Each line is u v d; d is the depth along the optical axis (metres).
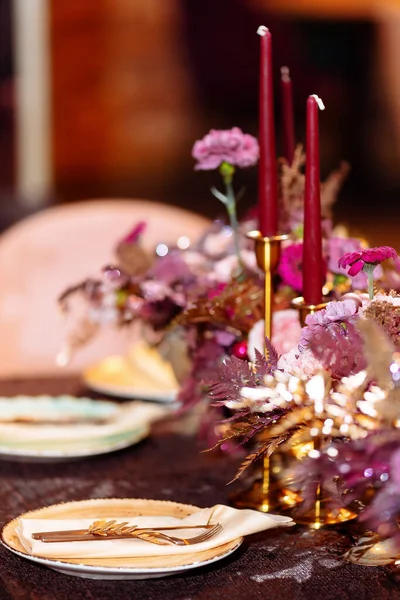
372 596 1.80
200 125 14.87
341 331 1.81
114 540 1.86
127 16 13.80
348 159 14.77
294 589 1.82
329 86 14.58
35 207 5.74
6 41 6.46
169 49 14.48
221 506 1.93
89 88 13.05
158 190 13.72
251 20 13.95
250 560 1.89
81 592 1.80
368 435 1.73
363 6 14.17
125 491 2.17
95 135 13.41
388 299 1.85
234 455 2.25
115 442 2.35
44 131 6.60
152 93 14.39
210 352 2.20
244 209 12.14
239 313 2.11
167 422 2.53
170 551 1.82
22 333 3.31
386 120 14.73
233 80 14.41
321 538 1.96
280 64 13.12
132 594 1.80
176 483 2.20
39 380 2.82
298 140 13.12
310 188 1.94
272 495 2.06
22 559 1.88
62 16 12.03
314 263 1.95
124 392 2.67
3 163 6.57
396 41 14.54
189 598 1.79
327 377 1.76
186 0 14.21
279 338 2.01
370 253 1.86
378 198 13.76
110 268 2.30
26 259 3.35
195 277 2.27
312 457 1.78
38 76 6.54
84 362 3.35
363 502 1.97
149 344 2.46
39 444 2.30
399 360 1.72
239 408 1.87
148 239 3.40
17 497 2.14
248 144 2.14
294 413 1.79
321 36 14.27
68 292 2.33
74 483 2.20
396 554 1.86
